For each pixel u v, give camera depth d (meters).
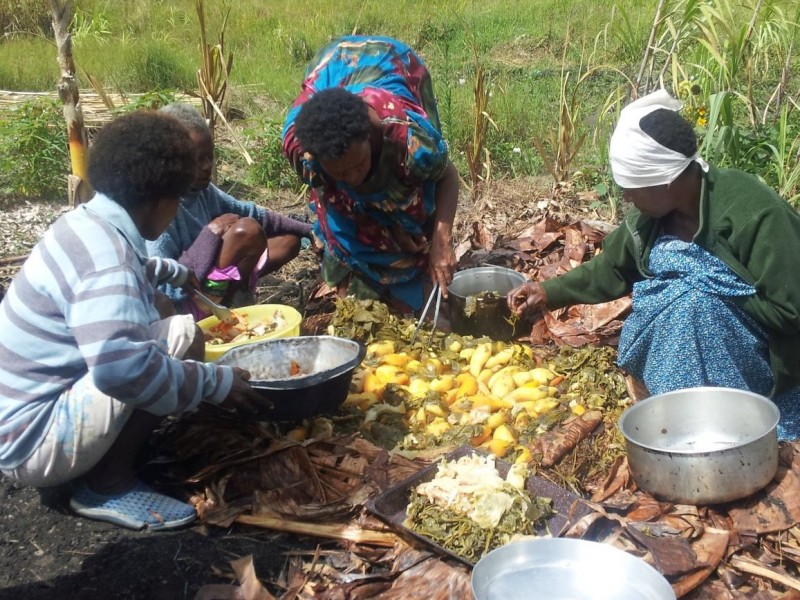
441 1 12.95
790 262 2.97
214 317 3.76
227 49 10.98
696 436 3.12
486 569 2.38
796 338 3.14
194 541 2.79
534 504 2.75
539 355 3.94
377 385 3.44
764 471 2.74
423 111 3.87
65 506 2.96
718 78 5.94
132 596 2.57
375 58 3.96
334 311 4.48
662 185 3.06
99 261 2.52
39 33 11.54
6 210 6.27
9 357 2.64
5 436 2.65
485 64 10.10
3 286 4.94
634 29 10.03
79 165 4.46
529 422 3.29
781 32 6.33
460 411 3.33
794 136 5.93
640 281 3.43
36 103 7.00
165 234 3.91
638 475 2.85
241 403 2.83
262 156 6.84
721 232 3.09
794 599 2.46
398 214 3.95
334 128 3.30
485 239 5.03
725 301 3.15
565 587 2.38
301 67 10.34
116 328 2.47
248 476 2.97
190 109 3.79
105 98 6.78
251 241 3.98
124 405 2.64
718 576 2.58
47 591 2.58
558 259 4.76
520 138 7.60
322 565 2.68
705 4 5.38
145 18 12.27
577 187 6.22
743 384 3.24
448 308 4.21
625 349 3.45
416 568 2.58
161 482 3.04
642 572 2.35
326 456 3.02
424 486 2.80
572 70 9.66
